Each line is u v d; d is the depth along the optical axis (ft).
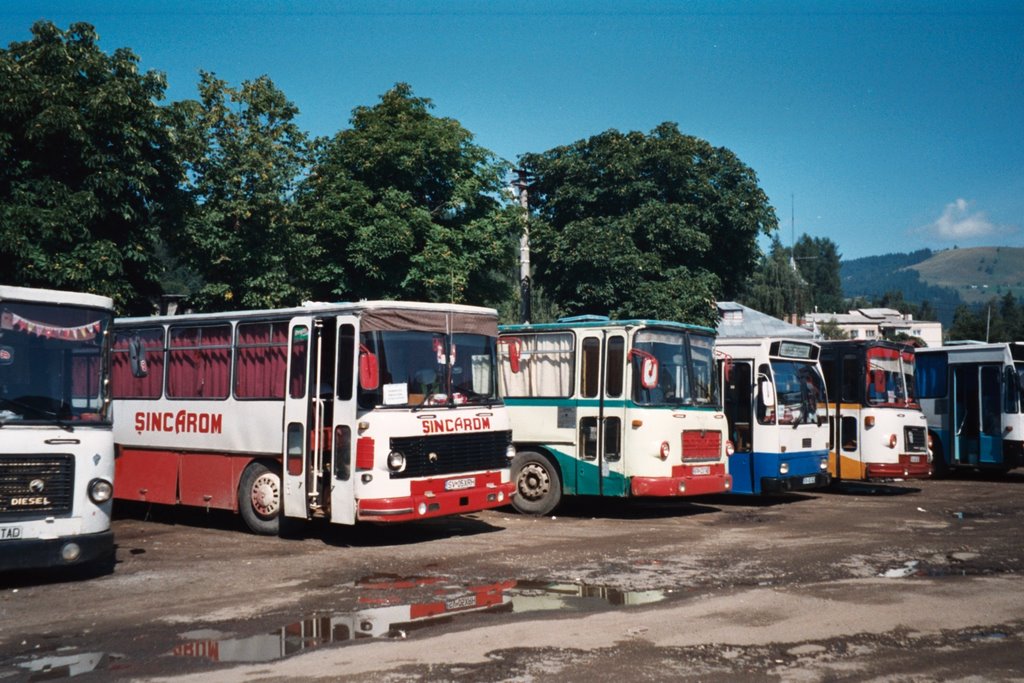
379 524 45.34
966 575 31.65
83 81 62.44
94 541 30.91
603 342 47.44
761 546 38.06
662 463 45.78
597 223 103.76
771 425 52.31
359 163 76.54
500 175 82.79
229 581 31.63
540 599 28.12
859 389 59.77
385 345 38.58
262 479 42.42
